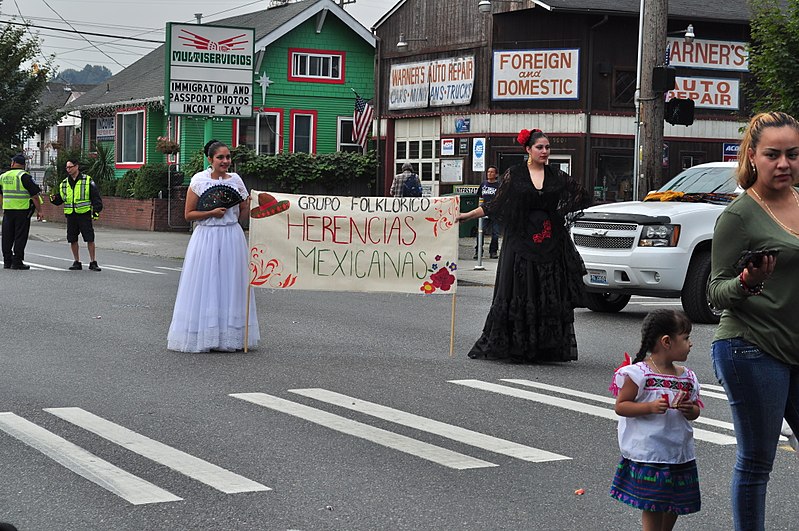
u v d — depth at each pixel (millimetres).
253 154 34938
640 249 13883
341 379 9609
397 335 12531
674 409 4926
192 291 10961
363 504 5930
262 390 9031
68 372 9695
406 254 11383
